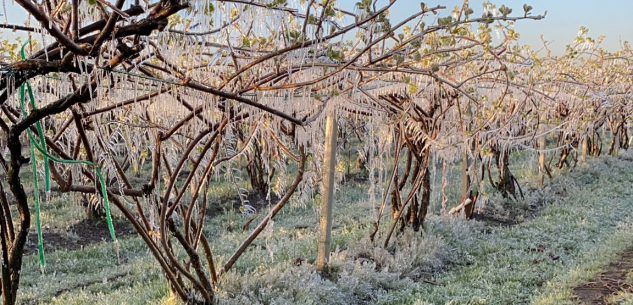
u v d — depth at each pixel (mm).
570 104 10086
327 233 6254
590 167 14203
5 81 2258
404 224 7715
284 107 3932
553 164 14844
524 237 8203
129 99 3291
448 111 6707
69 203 11055
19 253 2639
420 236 7559
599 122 14547
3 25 2713
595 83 10875
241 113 3904
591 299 5395
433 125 6391
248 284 5508
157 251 4441
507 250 7566
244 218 10672
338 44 3156
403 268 6508
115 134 4457
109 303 5559
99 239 9719
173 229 4660
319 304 5336
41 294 6438
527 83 6809
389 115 5977
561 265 6766
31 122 2379
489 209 10273
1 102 2371
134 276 6793
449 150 6770
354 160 16109
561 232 8383
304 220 9781
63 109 2379
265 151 5703
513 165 15086
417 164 7539
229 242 8391
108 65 2324
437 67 3553
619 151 17484
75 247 9195
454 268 6949
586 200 10914
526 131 10055
